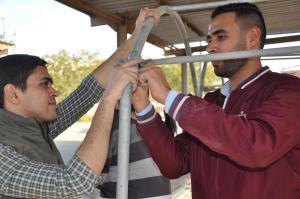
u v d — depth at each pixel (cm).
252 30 150
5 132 167
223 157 140
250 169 133
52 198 152
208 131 118
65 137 1622
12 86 178
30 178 152
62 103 224
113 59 223
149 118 154
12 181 154
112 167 249
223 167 141
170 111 123
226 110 147
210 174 146
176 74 2636
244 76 149
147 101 154
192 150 158
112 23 523
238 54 115
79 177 147
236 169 137
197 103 121
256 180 133
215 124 117
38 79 182
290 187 132
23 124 174
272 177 132
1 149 160
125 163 114
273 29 668
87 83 227
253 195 134
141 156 256
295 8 548
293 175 132
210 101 164
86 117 2459
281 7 541
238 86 148
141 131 156
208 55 119
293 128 121
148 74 125
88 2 461
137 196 257
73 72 3266
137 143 254
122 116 116
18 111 179
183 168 167
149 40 643
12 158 158
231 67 148
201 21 602
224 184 140
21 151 166
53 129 218
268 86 140
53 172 152
